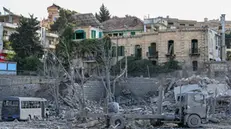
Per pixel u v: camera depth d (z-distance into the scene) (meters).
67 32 75.88
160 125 31.92
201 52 70.88
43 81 54.78
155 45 75.25
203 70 67.00
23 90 52.59
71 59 64.44
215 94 46.75
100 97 59.31
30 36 73.12
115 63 77.19
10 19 90.19
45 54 62.75
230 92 53.62
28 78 53.53
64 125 30.92
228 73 63.66
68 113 40.50
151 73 69.75
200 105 30.50
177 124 32.50
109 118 29.58
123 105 55.69
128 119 29.83
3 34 77.62
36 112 41.06
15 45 71.75
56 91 52.19
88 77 59.12
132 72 71.69
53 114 45.53
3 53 73.69
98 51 65.88
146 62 71.69
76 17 91.06
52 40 91.75
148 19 93.88
